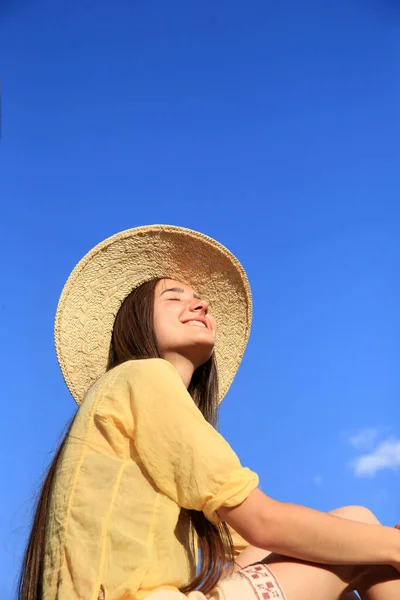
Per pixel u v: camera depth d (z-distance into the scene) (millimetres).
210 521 2613
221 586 2422
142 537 2461
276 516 2467
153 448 2547
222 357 3822
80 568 2426
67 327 3475
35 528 2650
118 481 2547
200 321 3324
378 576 2545
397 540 2486
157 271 3666
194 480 2490
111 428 2619
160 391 2633
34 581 2562
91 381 3475
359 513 2711
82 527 2502
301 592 2436
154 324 3281
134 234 3557
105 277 3551
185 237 3631
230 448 2570
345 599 2613
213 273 3738
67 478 2607
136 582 2377
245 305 3826
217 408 3389
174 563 2461
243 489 2480
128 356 3256
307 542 2453
